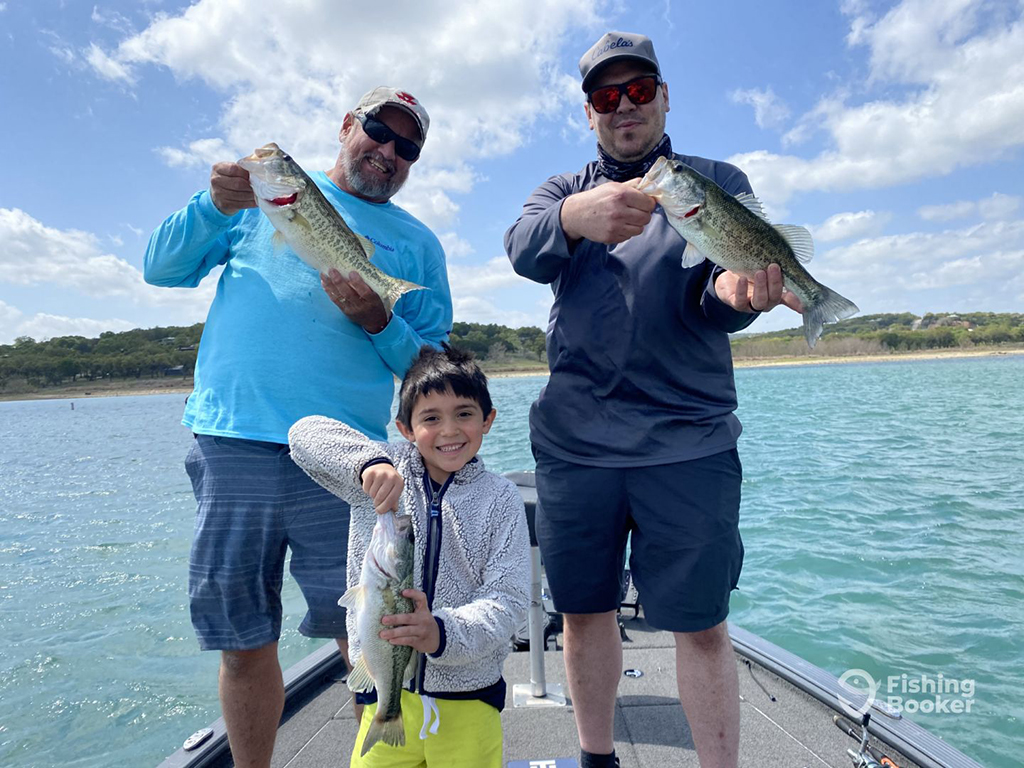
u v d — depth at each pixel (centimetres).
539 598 349
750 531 907
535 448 267
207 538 244
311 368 257
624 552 258
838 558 778
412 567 189
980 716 441
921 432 1959
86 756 457
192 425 257
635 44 256
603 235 220
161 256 267
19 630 676
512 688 364
